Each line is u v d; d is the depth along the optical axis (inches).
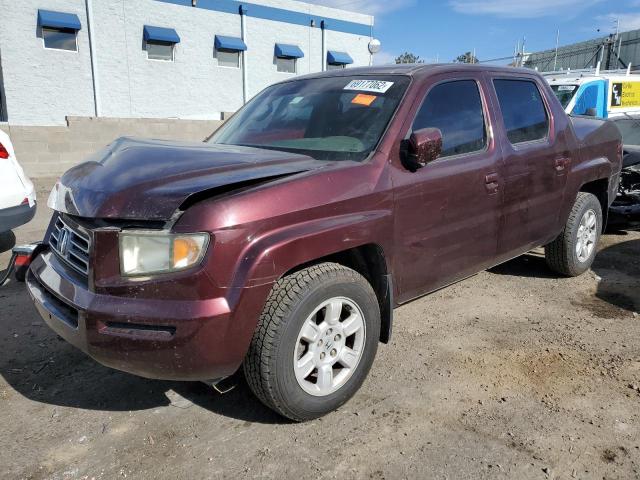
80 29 749.9
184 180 100.7
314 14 1036.5
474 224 144.9
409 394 124.1
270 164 112.7
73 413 117.3
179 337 93.0
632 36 1077.8
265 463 101.0
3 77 713.6
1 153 207.6
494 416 115.3
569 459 101.6
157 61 845.2
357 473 98.1
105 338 95.4
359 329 116.3
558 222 184.5
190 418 115.5
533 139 168.4
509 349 146.6
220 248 94.0
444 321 165.5
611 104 508.4
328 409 113.4
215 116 864.3
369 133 127.9
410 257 128.1
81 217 103.9
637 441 106.9
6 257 231.0
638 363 138.2
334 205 109.5
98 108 791.1
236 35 934.4
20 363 138.6
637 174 269.6
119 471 99.1
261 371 102.0
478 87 153.0
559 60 1346.0
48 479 97.0
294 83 163.8
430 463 100.6
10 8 700.0
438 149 123.6
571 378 130.9
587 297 185.8
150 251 94.3
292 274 105.3
